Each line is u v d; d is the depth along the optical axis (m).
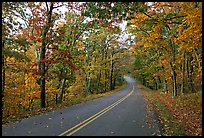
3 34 16.92
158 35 21.58
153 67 41.16
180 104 20.70
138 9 13.40
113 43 44.72
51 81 31.45
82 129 11.02
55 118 14.05
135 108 19.62
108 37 42.41
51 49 21.47
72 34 25.92
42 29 19.83
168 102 24.31
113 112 16.94
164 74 33.28
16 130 10.70
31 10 20.03
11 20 17.84
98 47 41.66
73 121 13.05
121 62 59.47
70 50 22.81
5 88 22.95
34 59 27.58
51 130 10.71
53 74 24.53
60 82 32.22
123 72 68.31
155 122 13.09
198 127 12.16
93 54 41.78
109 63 52.88
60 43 21.61
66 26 23.05
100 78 53.28
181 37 15.27
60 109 18.50
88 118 14.12
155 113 16.72
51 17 21.00
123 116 15.15
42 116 14.84
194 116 14.84
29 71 20.30
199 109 16.34
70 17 25.45
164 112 17.33
